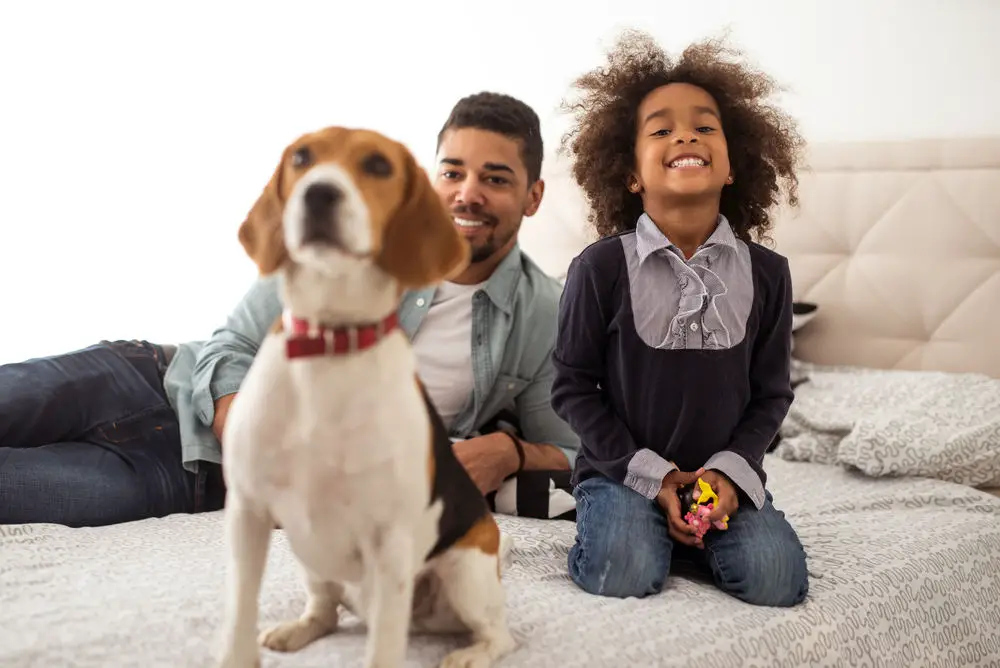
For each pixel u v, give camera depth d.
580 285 1.67
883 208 2.86
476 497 1.20
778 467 2.32
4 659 1.10
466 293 2.02
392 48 3.57
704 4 3.17
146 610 1.24
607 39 3.30
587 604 1.40
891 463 2.19
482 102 2.01
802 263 2.94
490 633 1.18
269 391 0.98
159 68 3.42
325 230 0.90
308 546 1.04
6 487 1.64
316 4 3.59
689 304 1.60
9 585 1.33
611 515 1.54
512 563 1.59
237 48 3.52
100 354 2.03
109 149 3.34
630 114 1.86
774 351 1.69
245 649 1.01
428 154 3.57
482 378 1.97
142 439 1.92
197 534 1.64
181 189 3.45
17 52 3.22
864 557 1.63
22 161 3.22
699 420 1.61
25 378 1.85
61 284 3.26
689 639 1.28
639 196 1.93
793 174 2.02
